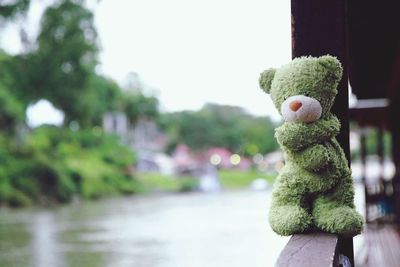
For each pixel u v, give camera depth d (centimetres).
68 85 3531
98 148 4700
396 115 1059
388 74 855
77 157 4281
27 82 3428
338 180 194
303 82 190
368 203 1217
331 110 212
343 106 212
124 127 6100
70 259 1095
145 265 1001
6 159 3209
